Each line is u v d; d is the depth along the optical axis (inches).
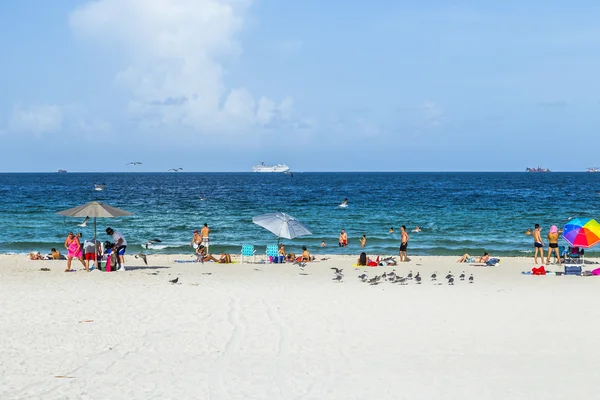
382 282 860.6
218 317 608.7
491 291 780.6
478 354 486.9
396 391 401.4
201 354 482.3
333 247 1514.5
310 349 498.3
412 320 601.6
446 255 1398.9
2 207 2770.7
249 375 431.8
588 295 750.5
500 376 432.8
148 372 436.1
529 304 685.9
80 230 1854.1
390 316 618.8
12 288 773.3
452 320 602.2
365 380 422.6
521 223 2108.8
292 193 4345.5
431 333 551.2
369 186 5753.0
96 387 403.2
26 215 2325.3
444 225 2043.6
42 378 419.8
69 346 499.2
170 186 5841.5
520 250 1462.8
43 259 1165.7
